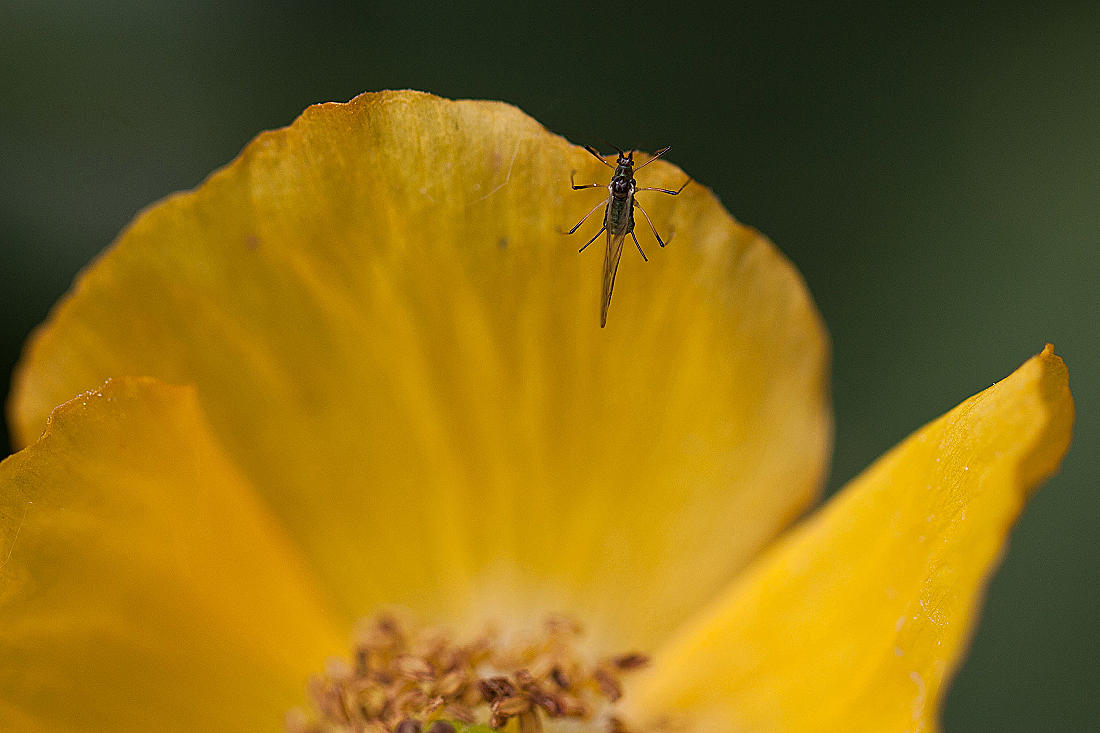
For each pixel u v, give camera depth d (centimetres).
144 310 9
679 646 9
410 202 8
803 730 8
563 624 9
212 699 9
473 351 9
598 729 9
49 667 8
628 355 9
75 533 8
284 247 8
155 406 8
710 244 9
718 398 9
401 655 9
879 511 8
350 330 9
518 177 8
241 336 9
